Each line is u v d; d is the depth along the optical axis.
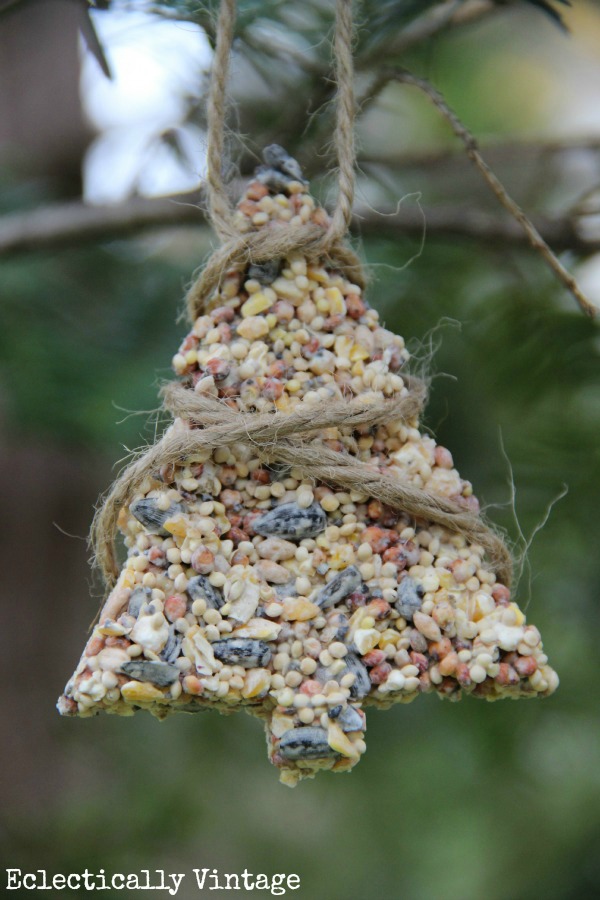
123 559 0.52
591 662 0.66
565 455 0.60
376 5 0.52
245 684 0.47
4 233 0.62
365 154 0.59
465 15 0.55
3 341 0.66
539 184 0.61
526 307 0.60
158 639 0.47
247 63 0.54
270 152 0.49
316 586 0.48
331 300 0.49
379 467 0.48
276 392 0.48
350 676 0.47
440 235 0.60
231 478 0.48
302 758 0.47
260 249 0.48
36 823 0.72
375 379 0.48
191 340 0.48
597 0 0.64
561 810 0.80
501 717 0.70
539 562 0.61
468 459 0.63
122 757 0.79
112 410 0.63
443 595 0.48
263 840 0.80
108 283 0.72
